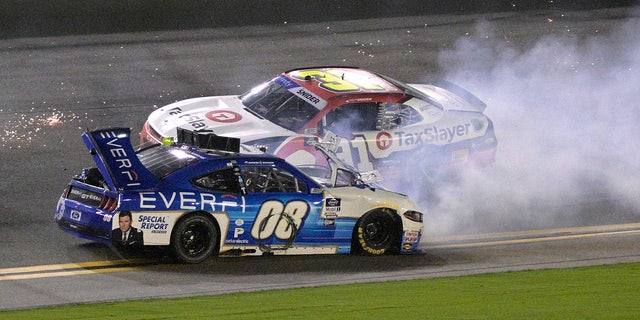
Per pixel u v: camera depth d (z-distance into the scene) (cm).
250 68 6812
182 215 3597
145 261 3672
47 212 4256
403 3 8588
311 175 4084
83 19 7506
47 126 5431
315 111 4494
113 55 6869
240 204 3694
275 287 3334
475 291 3194
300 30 7862
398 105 4659
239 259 3784
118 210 3491
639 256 4072
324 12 8281
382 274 3641
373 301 2978
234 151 3841
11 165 4834
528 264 3884
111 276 3466
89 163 4956
